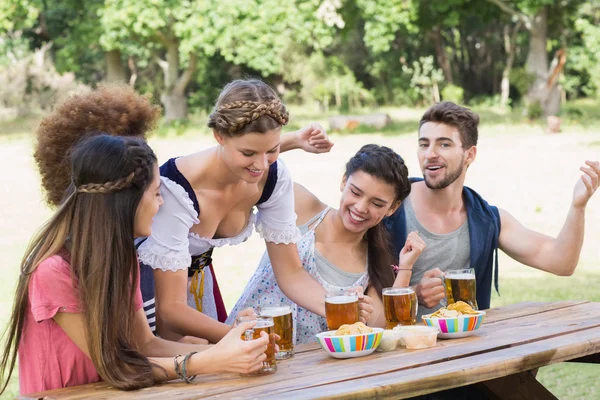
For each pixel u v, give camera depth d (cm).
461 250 396
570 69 3631
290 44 3434
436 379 246
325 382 246
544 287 743
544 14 2581
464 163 390
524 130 2253
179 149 2009
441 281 343
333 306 300
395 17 2594
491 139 2055
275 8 2523
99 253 252
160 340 283
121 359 254
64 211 260
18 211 1257
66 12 2817
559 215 1104
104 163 254
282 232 339
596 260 865
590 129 2214
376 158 337
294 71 3494
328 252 361
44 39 3244
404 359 271
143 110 312
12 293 748
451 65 3844
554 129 2123
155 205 265
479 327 307
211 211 324
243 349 253
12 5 2608
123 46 2623
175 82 2783
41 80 3150
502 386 293
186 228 310
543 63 2606
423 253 394
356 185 338
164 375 257
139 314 280
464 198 403
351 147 1995
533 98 2608
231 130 285
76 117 294
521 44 3684
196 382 256
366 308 314
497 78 3853
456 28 3816
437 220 397
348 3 2664
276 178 332
